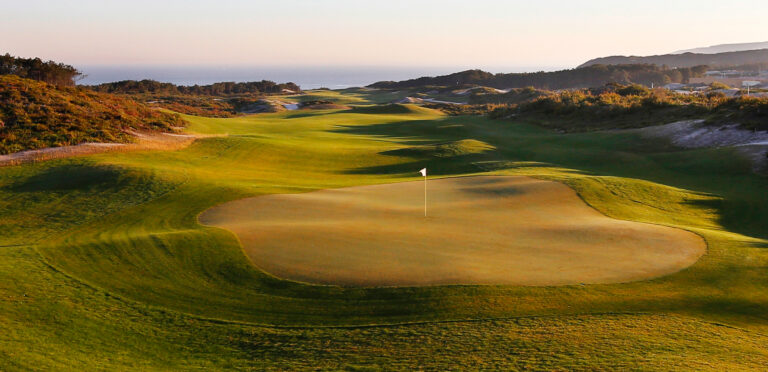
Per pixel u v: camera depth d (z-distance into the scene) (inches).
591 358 472.4
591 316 561.9
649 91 4055.1
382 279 660.1
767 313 573.9
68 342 534.6
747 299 605.6
